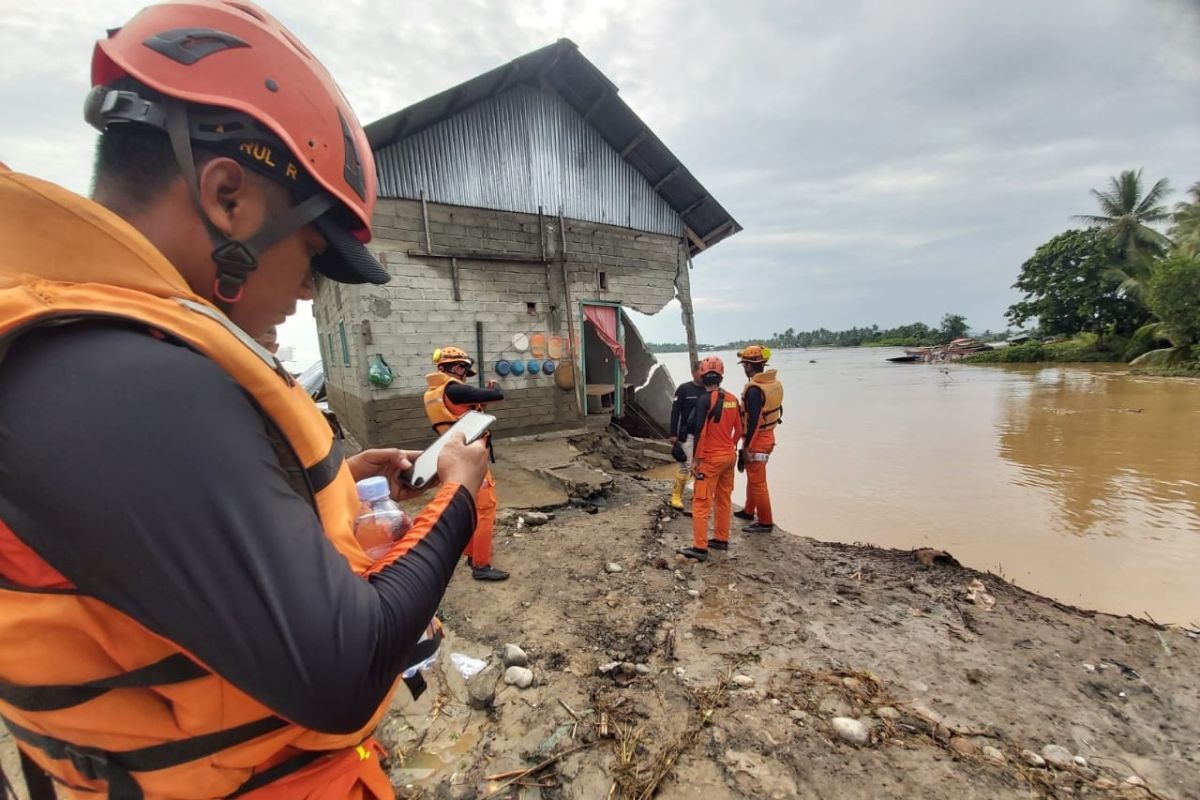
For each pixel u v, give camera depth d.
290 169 0.68
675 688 2.72
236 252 0.65
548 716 2.50
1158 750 2.37
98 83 0.71
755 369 5.46
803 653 3.10
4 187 0.49
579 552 4.57
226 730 0.62
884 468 9.23
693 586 4.02
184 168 0.62
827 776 2.17
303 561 0.51
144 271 0.56
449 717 2.48
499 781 2.12
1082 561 5.18
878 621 3.50
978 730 2.47
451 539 0.74
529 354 8.93
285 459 0.65
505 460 7.57
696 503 4.58
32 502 0.45
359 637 0.53
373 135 7.12
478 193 8.31
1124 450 10.18
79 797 0.65
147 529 0.45
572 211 9.34
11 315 0.46
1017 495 7.48
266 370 0.62
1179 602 4.31
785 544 5.02
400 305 7.71
